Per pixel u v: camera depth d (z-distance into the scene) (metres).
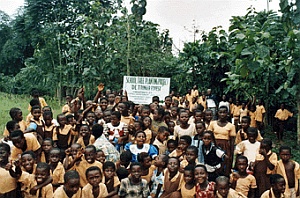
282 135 12.46
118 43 17.53
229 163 6.55
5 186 4.82
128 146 6.39
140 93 12.45
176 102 10.30
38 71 24.12
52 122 7.39
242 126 7.27
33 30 29.02
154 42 18.45
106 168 5.24
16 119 7.09
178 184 5.27
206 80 16.36
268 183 5.81
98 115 7.86
